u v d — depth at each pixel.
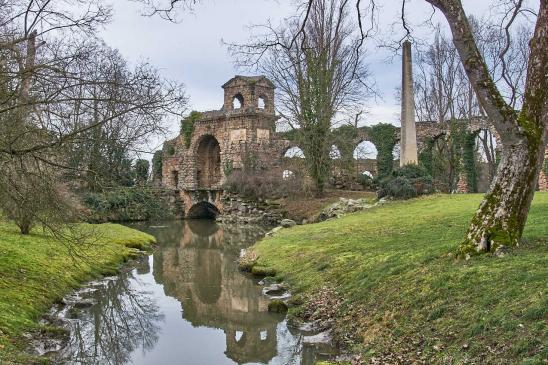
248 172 52.78
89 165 12.45
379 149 50.97
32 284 14.45
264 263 19.69
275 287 15.98
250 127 58.38
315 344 10.66
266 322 13.02
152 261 24.59
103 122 10.35
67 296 15.26
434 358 7.91
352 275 13.45
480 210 10.82
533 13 13.35
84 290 16.58
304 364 10.02
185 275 20.97
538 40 10.12
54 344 10.95
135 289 18.03
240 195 50.59
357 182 47.22
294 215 40.41
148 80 14.13
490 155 46.56
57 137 10.69
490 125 41.19
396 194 30.02
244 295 16.42
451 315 8.84
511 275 9.00
